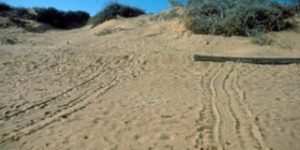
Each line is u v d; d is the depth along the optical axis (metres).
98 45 16.12
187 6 18.83
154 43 15.65
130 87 8.77
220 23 16.05
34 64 11.12
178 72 10.45
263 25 16.05
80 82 9.27
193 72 10.42
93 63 11.45
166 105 7.18
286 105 7.20
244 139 5.55
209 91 8.34
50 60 11.68
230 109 6.95
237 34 15.66
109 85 8.98
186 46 14.67
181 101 7.48
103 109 6.95
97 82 9.30
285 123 6.21
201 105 7.20
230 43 14.55
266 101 7.48
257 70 10.57
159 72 10.46
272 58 11.35
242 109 6.95
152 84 9.07
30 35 23.33
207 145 5.33
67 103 7.38
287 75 10.02
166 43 15.56
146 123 6.17
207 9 17.52
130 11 28.44
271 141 5.48
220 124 6.14
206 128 5.96
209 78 9.71
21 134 5.76
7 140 5.54
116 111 6.82
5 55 12.23
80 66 11.08
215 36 15.71
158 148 5.25
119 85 8.98
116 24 23.06
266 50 13.06
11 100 7.45
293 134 5.75
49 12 33.94
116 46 15.42
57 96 7.88
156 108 6.98
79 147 5.30
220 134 5.73
